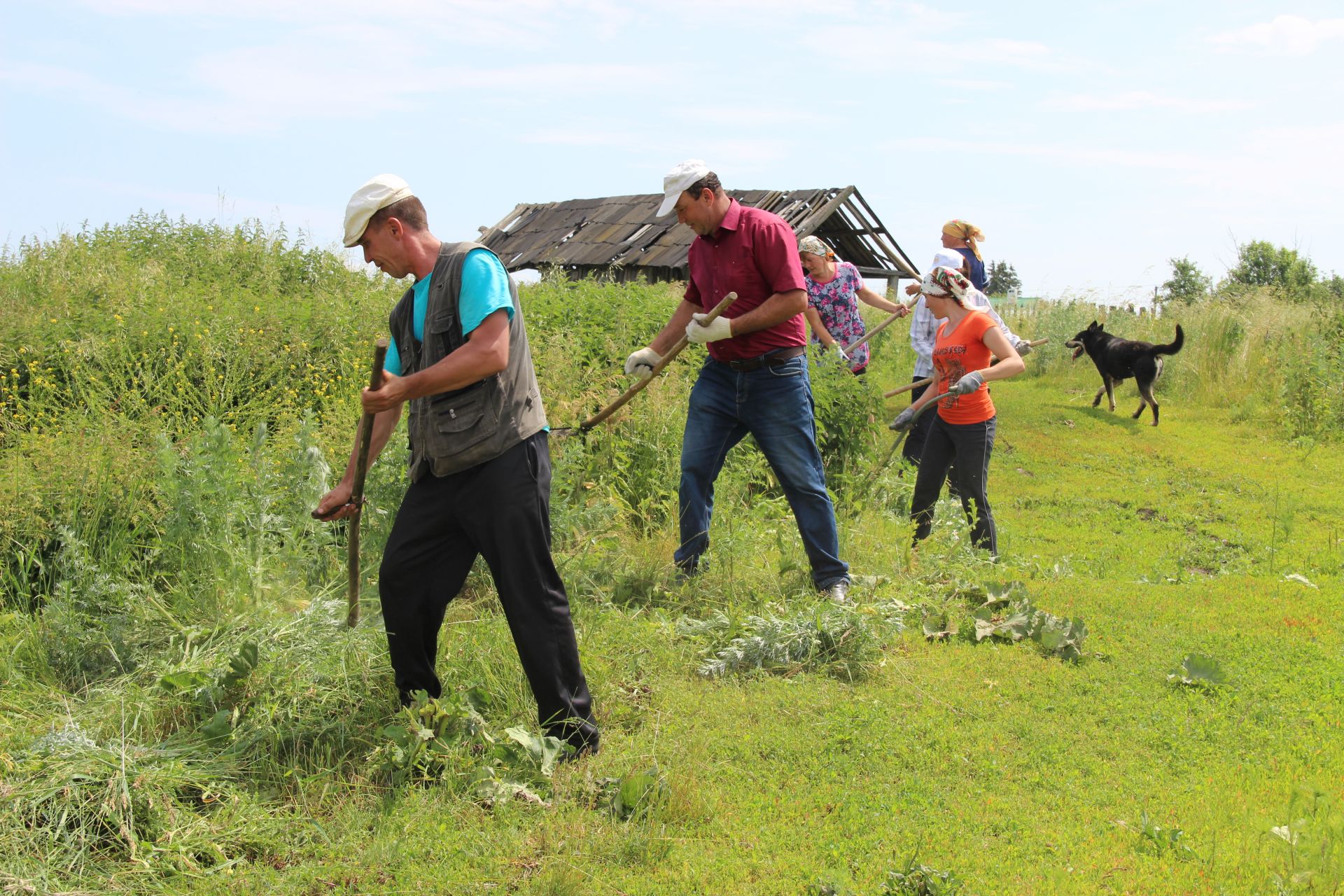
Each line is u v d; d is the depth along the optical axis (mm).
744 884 2980
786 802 3443
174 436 6379
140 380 7000
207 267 11148
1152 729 4020
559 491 5949
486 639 4316
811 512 5379
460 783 3465
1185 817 3338
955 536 6848
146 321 7637
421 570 3643
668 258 18312
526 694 3990
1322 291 19750
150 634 4438
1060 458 10789
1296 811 3197
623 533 6223
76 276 8891
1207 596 5734
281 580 4727
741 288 5191
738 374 5395
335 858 3121
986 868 3027
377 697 3908
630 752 3738
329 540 4977
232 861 3076
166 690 3883
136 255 11484
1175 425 12617
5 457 5668
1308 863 2893
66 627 4352
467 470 3525
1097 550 7543
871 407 8133
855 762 3746
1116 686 4441
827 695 4277
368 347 7852
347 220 3490
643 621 4984
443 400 3480
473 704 3871
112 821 3115
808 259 8680
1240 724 4055
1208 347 14672
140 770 3309
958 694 4344
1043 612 5105
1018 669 4621
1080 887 2908
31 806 3111
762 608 5152
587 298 9242
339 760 3621
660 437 6941
